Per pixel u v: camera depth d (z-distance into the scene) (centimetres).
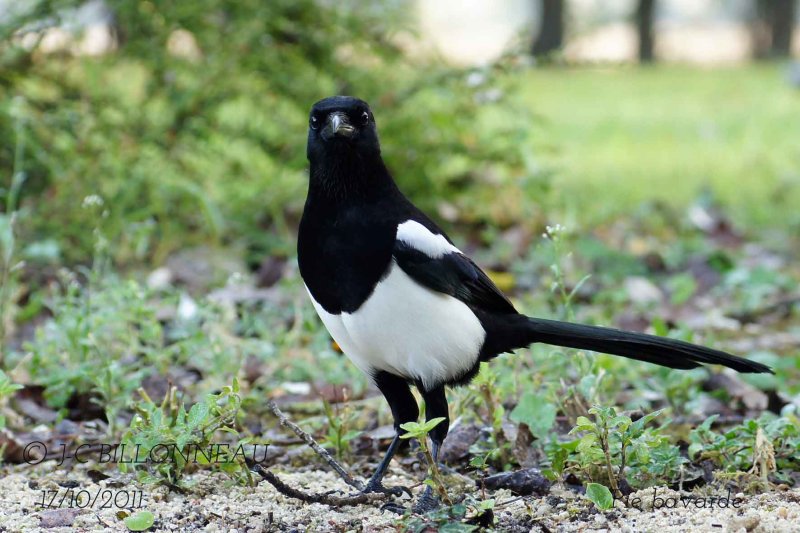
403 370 693
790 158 2173
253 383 934
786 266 1446
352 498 674
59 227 1295
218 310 1014
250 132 1447
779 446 733
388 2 1475
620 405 880
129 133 1412
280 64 1466
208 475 726
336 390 858
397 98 1435
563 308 1078
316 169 674
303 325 1027
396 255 658
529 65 1426
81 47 1399
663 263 1384
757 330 1182
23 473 745
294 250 1355
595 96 3559
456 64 1485
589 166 2141
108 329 977
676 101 3375
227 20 1458
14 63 1370
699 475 700
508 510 655
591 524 626
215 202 1431
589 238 1427
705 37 7600
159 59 1406
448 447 764
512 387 835
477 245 1448
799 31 6525
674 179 1980
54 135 1366
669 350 734
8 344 1037
